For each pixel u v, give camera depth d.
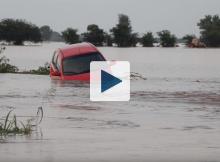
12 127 17.27
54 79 34.75
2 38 122.81
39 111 20.80
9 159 13.12
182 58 73.62
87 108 21.92
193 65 56.25
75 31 116.38
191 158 13.31
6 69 41.78
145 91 28.33
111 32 119.50
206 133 16.55
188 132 16.70
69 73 34.12
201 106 22.70
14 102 23.75
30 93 27.25
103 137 15.84
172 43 125.88
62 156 13.44
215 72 45.12
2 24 122.12
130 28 120.50
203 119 19.27
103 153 13.80
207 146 14.65
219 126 17.80
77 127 17.50
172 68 50.78
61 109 21.55
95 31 117.00
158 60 67.25
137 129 17.17
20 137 15.79
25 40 124.19
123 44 120.38
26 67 52.72
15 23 122.81
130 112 20.88
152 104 23.28
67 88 29.52
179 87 30.69
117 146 14.61
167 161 13.03
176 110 21.45
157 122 18.59
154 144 14.88
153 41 125.25
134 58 71.50
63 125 17.84
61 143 14.95
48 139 15.50
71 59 34.47
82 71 34.06
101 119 19.12
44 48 109.56
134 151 14.03
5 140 15.34
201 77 38.88
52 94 26.80
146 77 37.53
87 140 15.40
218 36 122.12
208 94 27.14
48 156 13.45
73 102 23.84
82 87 30.05
